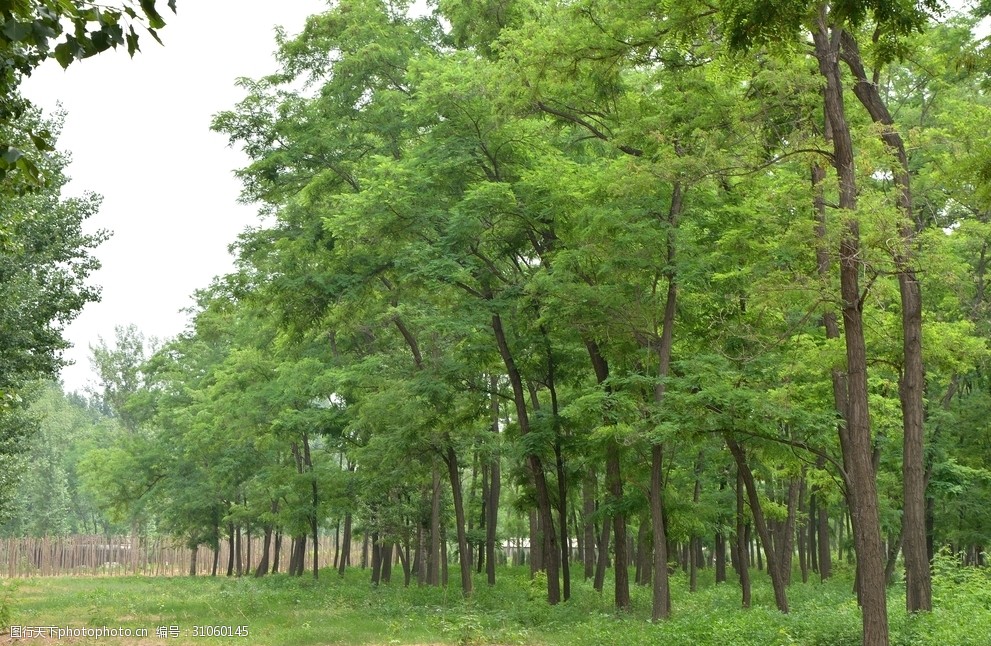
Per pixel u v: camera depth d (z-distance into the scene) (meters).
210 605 26.56
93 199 24.78
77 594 34.81
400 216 23.86
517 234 25.03
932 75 18.44
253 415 39.84
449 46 30.36
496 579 40.62
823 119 17.30
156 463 57.16
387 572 42.91
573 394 26.94
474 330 24.47
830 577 40.19
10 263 21.50
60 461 86.94
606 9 17.36
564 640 17.83
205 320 43.88
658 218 20.50
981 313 25.11
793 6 10.85
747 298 19.56
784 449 20.16
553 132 24.17
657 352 22.05
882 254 13.86
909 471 18.19
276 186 29.22
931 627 16.47
